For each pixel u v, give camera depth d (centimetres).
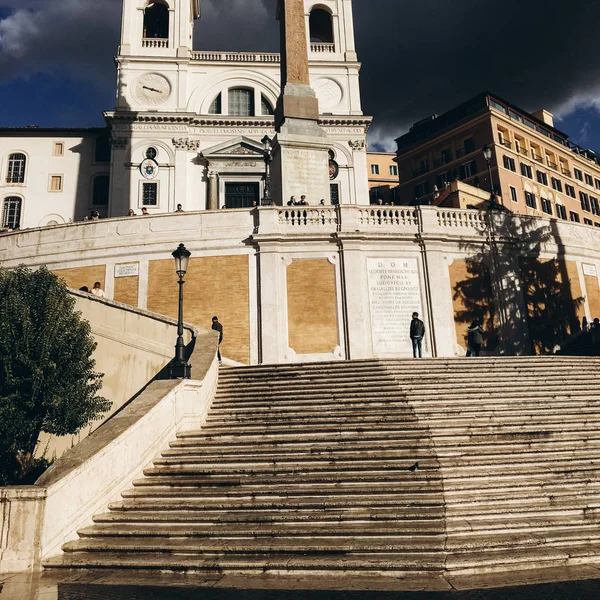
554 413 1235
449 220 2356
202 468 1058
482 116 5684
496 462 1012
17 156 4141
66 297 1480
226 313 2161
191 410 1255
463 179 5819
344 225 2238
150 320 1747
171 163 3831
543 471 986
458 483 952
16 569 792
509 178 5584
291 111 2808
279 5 3134
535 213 5797
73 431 1402
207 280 2202
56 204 4062
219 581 726
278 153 2727
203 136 3925
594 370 1627
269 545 805
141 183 3797
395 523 856
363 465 1011
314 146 2722
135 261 2253
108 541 854
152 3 4200
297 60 2925
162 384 1239
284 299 2164
